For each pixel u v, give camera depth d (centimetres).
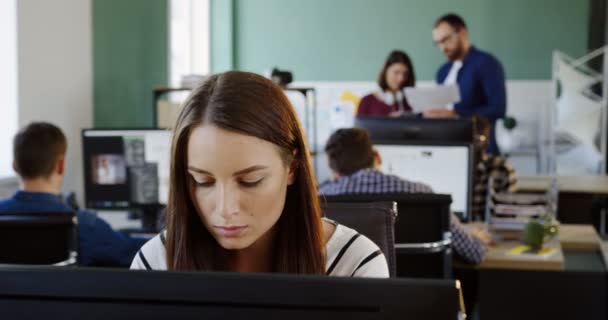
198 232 103
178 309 56
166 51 549
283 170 92
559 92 768
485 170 402
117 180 344
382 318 54
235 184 88
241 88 89
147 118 507
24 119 347
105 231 230
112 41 443
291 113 94
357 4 786
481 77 571
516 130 766
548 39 764
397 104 557
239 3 799
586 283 345
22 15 345
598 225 531
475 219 394
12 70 341
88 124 408
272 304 55
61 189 381
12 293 57
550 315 347
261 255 106
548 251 298
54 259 206
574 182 503
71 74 390
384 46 784
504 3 767
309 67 795
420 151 345
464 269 337
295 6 795
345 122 782
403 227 223
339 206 146
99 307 56
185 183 97
